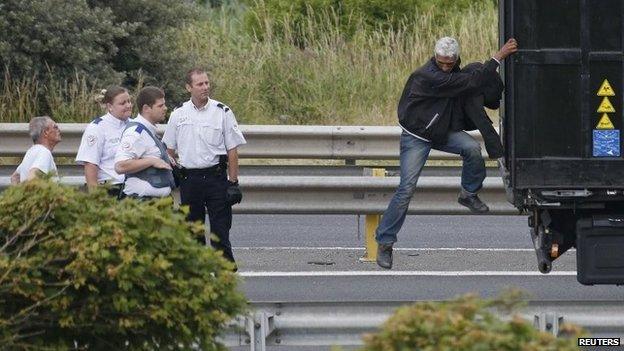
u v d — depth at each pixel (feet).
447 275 113.09
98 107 182.19
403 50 215.92
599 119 85.30
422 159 102.68
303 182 118.73
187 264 63.26
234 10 253.03
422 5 231.09
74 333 63.36
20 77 187.42
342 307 73.31
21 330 62.34
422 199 118.42
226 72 205.05
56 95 184.55
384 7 228.43
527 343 47.83
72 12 186.91
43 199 61.98
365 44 217.36
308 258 120.98
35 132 96.02
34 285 60.75
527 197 87.30
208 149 104.68
